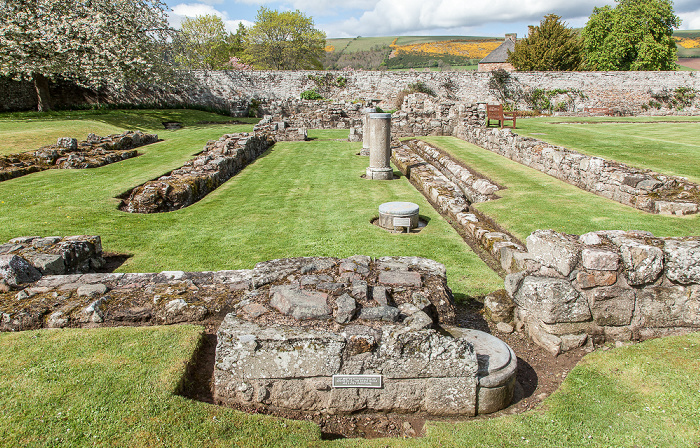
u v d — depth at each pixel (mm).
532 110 36094
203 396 3266
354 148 17734
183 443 2713
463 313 4742
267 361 3020
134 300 4211
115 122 22531
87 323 4020
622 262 3877
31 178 11344
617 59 41625
